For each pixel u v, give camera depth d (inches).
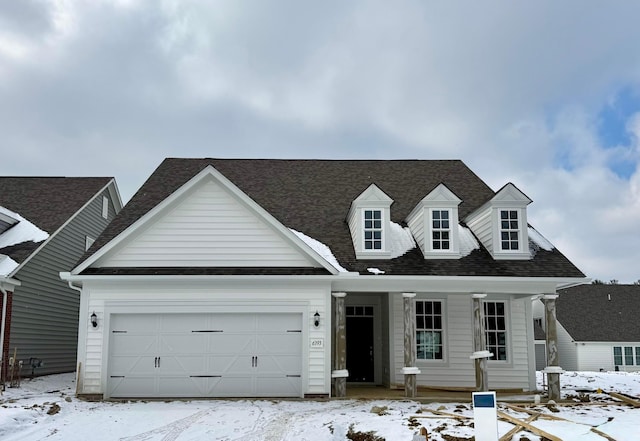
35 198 925.8
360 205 674.8
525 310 714.8
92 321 601.3
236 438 425.1
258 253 628.1
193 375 606.2
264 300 614.5
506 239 671.8
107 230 685.9
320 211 767.7
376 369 746.8
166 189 792.9
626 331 1459.2
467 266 647.8
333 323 737.6
